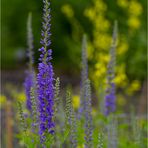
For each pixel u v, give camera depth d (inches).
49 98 194.4
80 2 770.8
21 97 406.6
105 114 333.1
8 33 898.7
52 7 814.5
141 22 682.2
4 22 892.0
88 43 627.5
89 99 236.2
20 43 901.2
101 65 428.1
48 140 199.8
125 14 675.4
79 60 681.6
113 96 335.0
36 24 847.7
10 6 879.7
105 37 572.1
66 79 745.0
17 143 390.9
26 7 864.3
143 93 556.1
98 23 585.3
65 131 224.2
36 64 840.3
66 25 823.7
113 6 700.0
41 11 850.1
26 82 315.0
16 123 390.6
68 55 782.5
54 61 836.0
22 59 897.5
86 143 230.1
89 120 231.6
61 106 301.3
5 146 410.3
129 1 692.1
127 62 657.0
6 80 766.5
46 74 193.5
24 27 878.4
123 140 335.6
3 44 897.5
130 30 656.4
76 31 695.1
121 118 382.3
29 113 303.1
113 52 339.0
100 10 592.7
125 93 566.9
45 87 193.6
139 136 309.9
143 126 339.9
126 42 647.8
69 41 724.7
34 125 231.1
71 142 256.8
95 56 565.9
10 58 892.6
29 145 224.4
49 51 193.9
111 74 337.7
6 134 399.5
